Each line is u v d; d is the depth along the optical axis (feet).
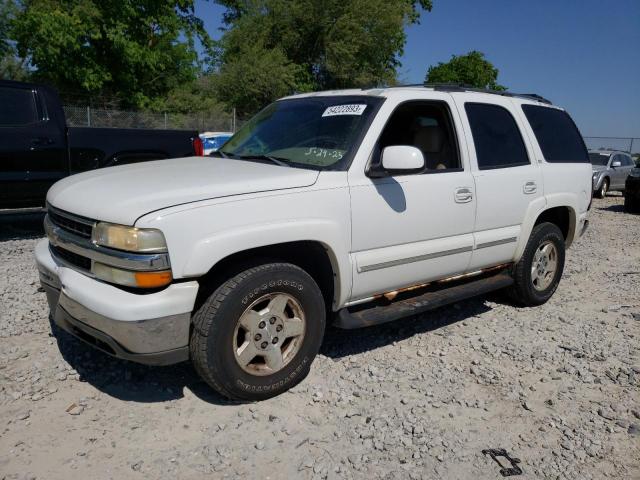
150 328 9.89
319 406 11.46
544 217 18.60
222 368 10.63
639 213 46.47
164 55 88.38
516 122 16.74
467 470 9.70
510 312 17.65
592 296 19.89
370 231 12.51
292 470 9.46
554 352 14.62
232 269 10.90
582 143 19.62
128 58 81.25
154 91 94.89
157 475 9.16
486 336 15.53
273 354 11.37
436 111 14.87
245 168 12.33
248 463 9.58
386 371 13.10
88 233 10.64
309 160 12.75
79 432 10.21
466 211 14.61
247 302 10.76
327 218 11.71
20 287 17.34
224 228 10.33
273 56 105.40
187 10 93.71
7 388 11.50
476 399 12.03
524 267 17.16
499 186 15.48
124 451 9.73
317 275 12.82
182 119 70.28
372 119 12.88
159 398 11.48
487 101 16.01
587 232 34.86
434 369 13.33
